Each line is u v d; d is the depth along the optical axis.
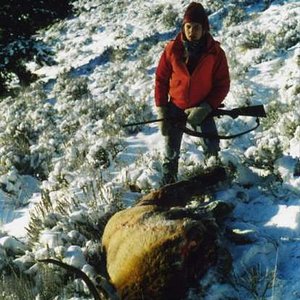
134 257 3.29
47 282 4.01
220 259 3.36
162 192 4.25
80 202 5.40
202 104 4.90
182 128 5.02
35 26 15.23
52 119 9.80
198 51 4.86
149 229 3.43
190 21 4.73
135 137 7.74
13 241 4.77
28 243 4.81
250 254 3.63
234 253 3.70
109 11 23.86
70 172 6.66
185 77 4.91
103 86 12.30
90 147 7.04
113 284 3.31
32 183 7.05
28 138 8.72
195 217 3.75
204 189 4.42
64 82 13.00
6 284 4.07
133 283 3.21
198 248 3.26
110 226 3.88
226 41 12.54
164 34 17.39
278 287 3.34
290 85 7.75
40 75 17.56
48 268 4.08
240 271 3.54
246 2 17.19
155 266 3.20
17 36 15.08
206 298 3.24
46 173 7.17
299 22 11.35
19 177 6.93
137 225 3.58
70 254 4.06
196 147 6.68
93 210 4.81
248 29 12.97
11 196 6.59
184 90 4.98
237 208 4.45
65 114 10.26
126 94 9.90
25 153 7.81
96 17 23.66
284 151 5.39
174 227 3.34
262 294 3.34
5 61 14.89
